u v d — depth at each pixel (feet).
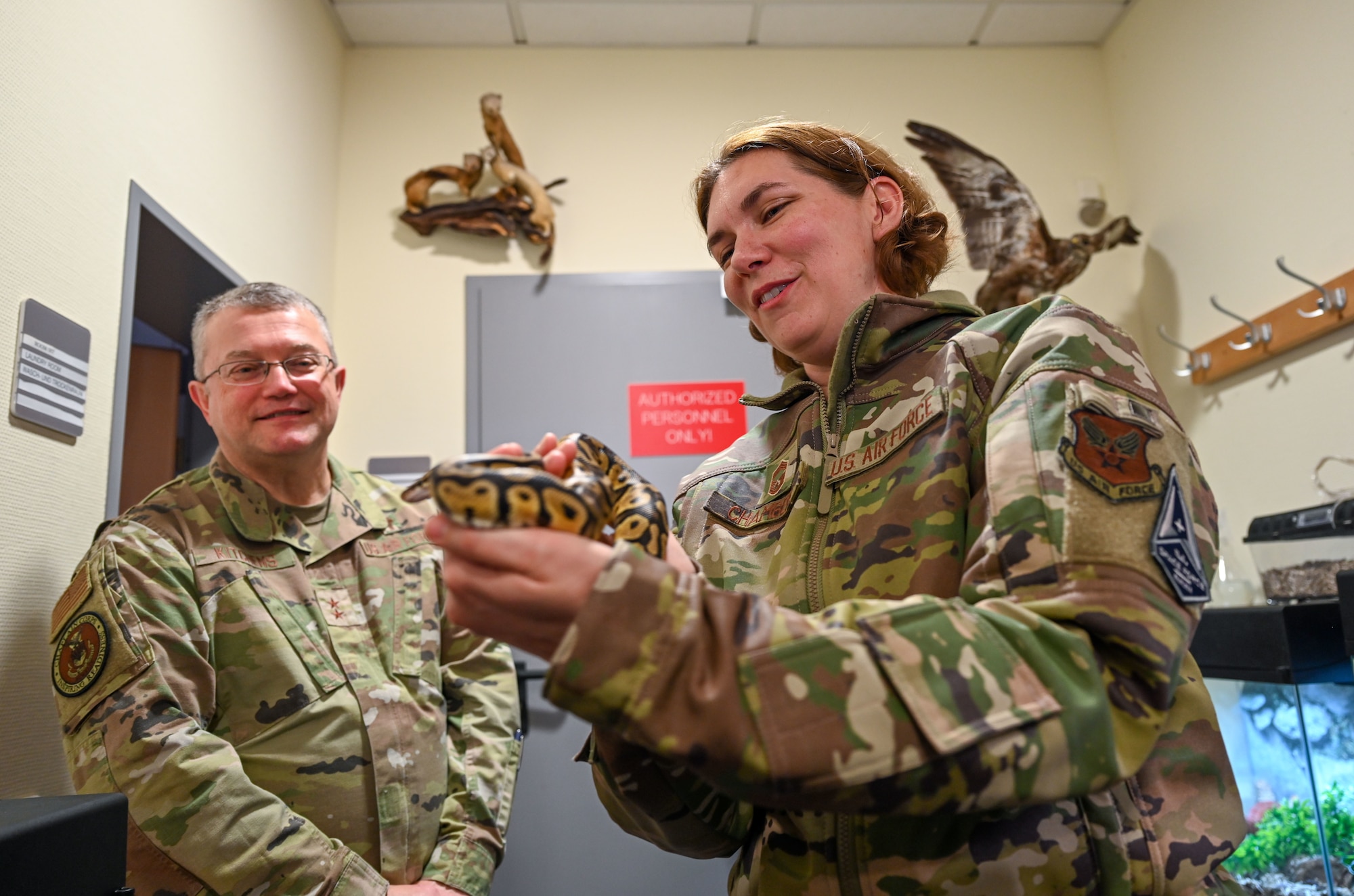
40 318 4.88
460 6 9.88
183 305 7.71
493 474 1.56
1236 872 5.64
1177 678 1.66
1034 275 9.52
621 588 1.48
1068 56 10.83
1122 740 1.62
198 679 4.56
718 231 3.15
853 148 3.07
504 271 9.84
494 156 9.70
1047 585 1.74
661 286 9.86
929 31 10.51
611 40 10.49
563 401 9.52
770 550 2.77
